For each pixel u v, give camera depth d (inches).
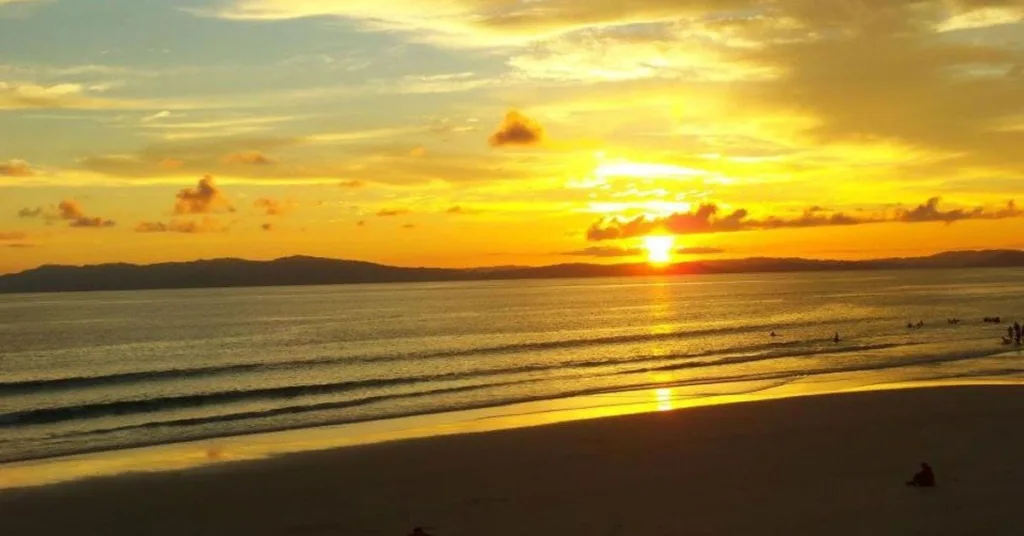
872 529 551.8
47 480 816.9
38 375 1937.7
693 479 720.3
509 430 1023.0
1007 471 707.4
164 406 1416.1
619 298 6717.5
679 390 1545.3
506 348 2496.3
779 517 588.7
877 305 4840.1
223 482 776.3
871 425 969.5
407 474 792.3
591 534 566.6
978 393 1240.2
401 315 4352.9
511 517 620.1
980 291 6801.2
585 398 1462.8
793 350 2309.3
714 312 4473.4
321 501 698.8
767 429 969.5
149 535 618.5
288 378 1833.2
